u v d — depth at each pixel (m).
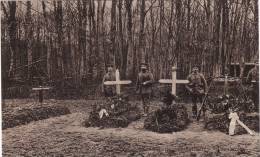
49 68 14.59
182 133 9.62
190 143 8.78
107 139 9.22
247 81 11.43
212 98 10.88
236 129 9.57
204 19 13.20
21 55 14.76
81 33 14.16
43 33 14.61
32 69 14.62
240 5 12.95
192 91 10.84
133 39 13.66
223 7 13.06
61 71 14.41
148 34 13.57
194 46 13.29
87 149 8.49
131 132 9.82
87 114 11.85
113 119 10.50
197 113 11.27
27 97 14.50
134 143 8.88
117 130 10.05
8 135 9.70
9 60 14.71
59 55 14.43
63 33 14.34
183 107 10.84
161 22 13.43
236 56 13.01
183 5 13.30
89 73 14.14
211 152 8.07
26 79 14.60
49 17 14.47
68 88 14.22
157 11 13.47
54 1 14.33
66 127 10.47
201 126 10.23
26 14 14.69
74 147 8.65
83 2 13.99
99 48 13.96
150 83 11.40
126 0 13.51
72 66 14.31
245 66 12.76
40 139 9.22
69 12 14.22
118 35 13.76
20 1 14.73
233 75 12.92
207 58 13.20
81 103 13.28
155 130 9.86
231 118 9.66
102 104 11.12
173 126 9.84
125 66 13.78
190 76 10.95
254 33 12.81
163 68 13.52
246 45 12.91
